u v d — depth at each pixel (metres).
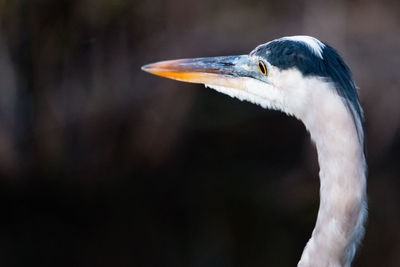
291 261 10.10
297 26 13.46
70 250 10.41
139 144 12.58
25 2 11.51
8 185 11.65
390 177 12.09
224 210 11.58
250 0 13.80
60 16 11.84
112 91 12.47
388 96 12.45
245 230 11.02
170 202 11.90
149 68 5.05
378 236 10.68
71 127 12.20
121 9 12.23
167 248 10.65
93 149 12.31
